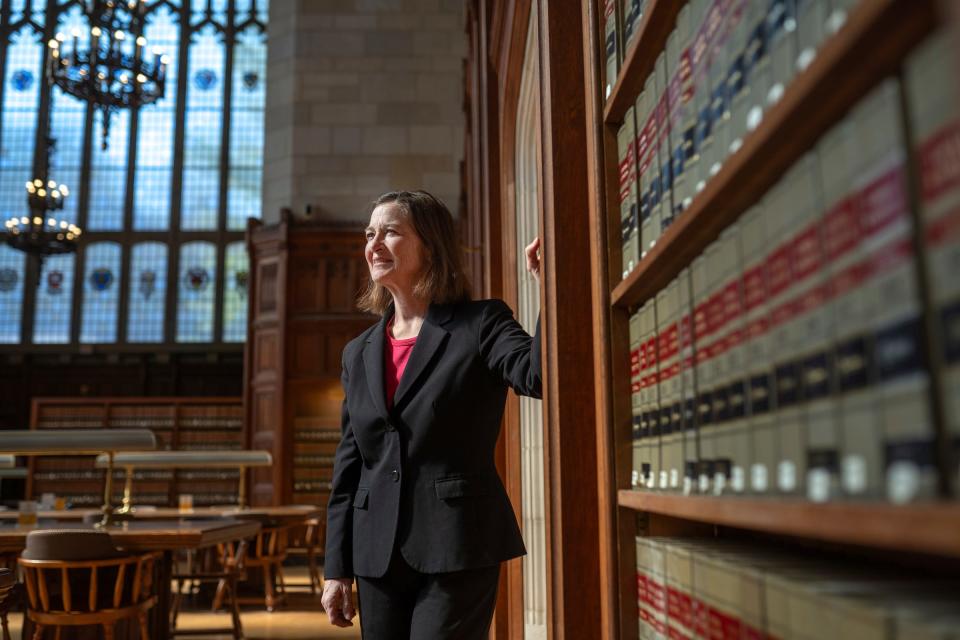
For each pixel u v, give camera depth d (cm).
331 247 1271
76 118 1764
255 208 1744
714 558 113
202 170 1755
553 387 191
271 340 1261
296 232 1271
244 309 1702
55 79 1027
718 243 104
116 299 1700
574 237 196
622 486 161
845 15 69
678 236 113
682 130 121
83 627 497
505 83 460
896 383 63
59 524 616
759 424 91
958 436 56
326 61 1359
